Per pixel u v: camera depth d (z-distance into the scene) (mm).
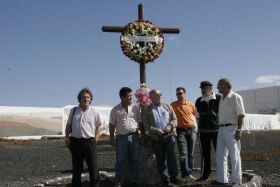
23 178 10625
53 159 16219
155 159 8602
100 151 18938
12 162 15188
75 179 7633
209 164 8609
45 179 9898
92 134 7617
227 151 7867
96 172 7574
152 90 8422
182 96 8930
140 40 12969
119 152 8055
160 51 13086
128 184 8320
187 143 8898
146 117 8305
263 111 70062
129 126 8109
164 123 8312
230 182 8023
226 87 7742
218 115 8016
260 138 27375
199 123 8625
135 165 8195
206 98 8547
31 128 34625
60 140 31422
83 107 7664
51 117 35438
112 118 8195
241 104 7609
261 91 71250
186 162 8766
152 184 8555
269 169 11469
